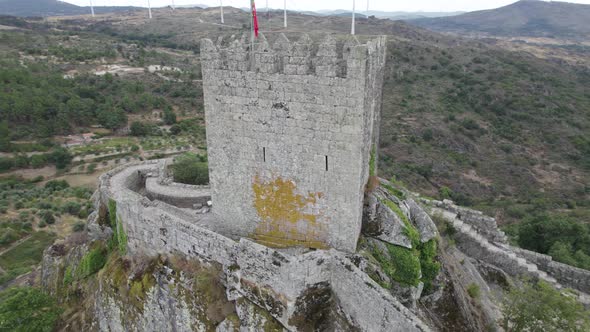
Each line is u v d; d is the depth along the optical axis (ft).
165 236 64.85
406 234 59.36
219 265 58.29
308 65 51.34
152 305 63.26
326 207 56.90
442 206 90.38
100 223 84.38
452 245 78.13
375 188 64.64
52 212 177.78
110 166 240.12
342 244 57.62
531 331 57.36
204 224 70.59
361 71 48.34
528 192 187.21
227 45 57.88
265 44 53.47
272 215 61.00
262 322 52.95
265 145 57.77
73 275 83.76
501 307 67.82
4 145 239.71
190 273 60.54
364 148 55.31
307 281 51.11
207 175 111.86
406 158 205.57
